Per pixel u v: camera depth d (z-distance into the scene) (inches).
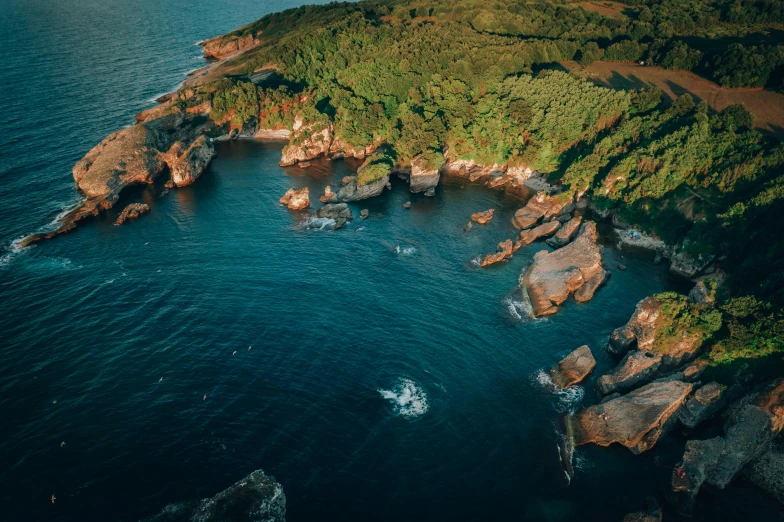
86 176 6555.1
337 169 7544.3
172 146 7377.0
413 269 5324.8
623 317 4717.0
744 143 5728.3
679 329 4023.1
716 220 5265.8
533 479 3319.4
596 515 3129.9
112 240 5728.3
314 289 4975.4
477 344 4394.7
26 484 3159.5
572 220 5723.4
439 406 3814.0
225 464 3324.3
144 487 3171.8
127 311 4626.0
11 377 3900.1
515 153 7042.3
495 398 3902.6
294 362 4138.8
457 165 7421.3
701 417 3617.1
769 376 3649.1
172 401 3754.9
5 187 6491.1
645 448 3486.7
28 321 4473.4
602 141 6476.4
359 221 6200.8
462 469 3363.7
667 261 5516.7
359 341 4375.0
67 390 3816.4
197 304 4734.3
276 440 3494.1
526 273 5241.1
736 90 7219.5
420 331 4510.3
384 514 3075.8
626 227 5910.4
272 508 3026.6
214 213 6314.0
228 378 3966.5
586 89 7175.2
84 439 3454.7
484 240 5831.7
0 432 3474.4
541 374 4124.0
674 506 3196.4
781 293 4023.1
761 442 3257.9
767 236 4840.1
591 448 3543.3
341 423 3639.3
